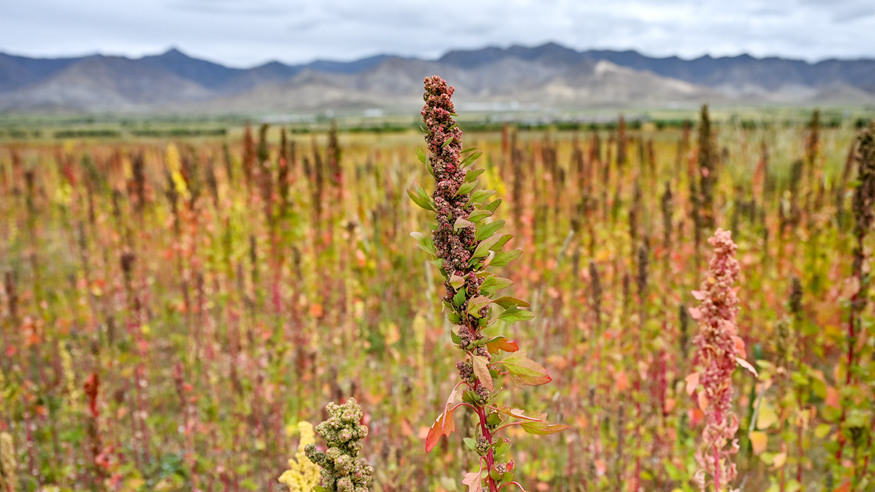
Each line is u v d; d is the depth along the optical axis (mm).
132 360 5441
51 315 7074
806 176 7805
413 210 6859
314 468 2438
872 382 3297
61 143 45812
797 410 3404
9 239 11758
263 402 5344
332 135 6469
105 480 4047
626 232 5980
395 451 3990
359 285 5844
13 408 5051
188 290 6035
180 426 5980
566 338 5582
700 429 3865
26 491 4840
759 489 3979
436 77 1655
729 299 2387
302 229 6559
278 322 5426
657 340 4211
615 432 4285
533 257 6539
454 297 1662
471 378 1713
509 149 8352
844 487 3365
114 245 7902
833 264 5156
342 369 5914
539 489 4250
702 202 5258
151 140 49125
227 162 8680
